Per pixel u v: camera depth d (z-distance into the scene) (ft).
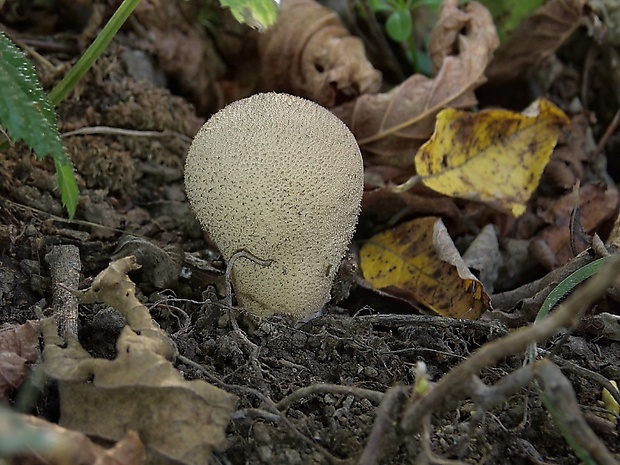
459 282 0.70
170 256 0.65
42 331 0.49
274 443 0.46
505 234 0.82
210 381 0.51
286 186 0.54
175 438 0.42
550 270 0.78
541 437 0.49
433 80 0.83
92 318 0.56
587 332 0.61
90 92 0.78
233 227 0.56
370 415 0.49
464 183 0.76
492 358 0.36
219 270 0.67
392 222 0.80
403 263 0.73
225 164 0.54
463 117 0.75
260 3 0.59
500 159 0.78
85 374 0.44
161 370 0.43
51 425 0.38
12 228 0.62
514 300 0.70
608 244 0.73
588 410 0.51
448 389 0.38
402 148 0.85
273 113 0.55
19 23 0.82
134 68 0.83
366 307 0.64
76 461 0.37
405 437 0.41
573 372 0.56
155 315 0.59
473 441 0.47
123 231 0.68
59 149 0.49
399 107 0.84
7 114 0.48
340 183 0.55
